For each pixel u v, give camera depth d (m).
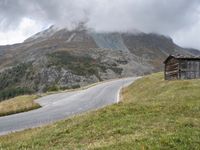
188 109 23.09
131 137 16.19
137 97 47.00
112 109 25.11
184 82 43.66
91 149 14.93
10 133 26.70
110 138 17.14
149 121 19.91
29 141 20.09
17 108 42.06
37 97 62.59
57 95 65.25
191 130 16.42
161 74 72.50
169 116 21.00
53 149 16.91
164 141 14.40
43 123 31.58
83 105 45.62
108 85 87.00
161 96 35.09
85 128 20.62
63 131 20.86
